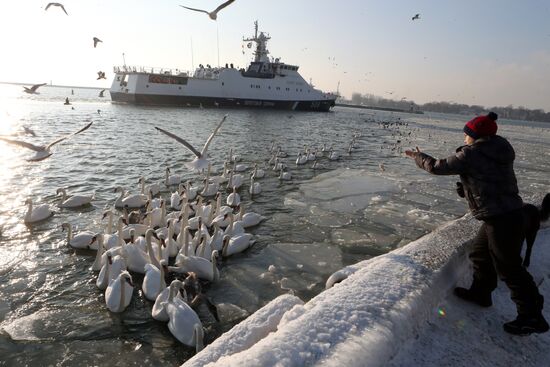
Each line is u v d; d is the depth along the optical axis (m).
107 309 7.61
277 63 79.00
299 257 10.41
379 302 3.28
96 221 12.48
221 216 12.16
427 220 13.97
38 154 8.54
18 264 9.36
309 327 2.84
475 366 3.19
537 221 3.82
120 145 27.75
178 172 20.25
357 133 46.25
